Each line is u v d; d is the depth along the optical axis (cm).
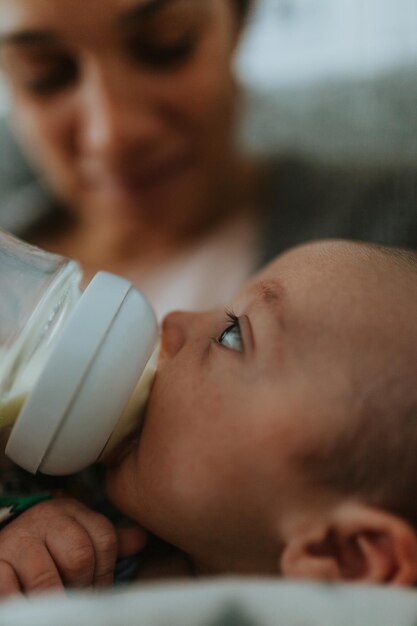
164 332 75
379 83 130
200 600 45
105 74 108
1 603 53
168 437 67
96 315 62
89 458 63
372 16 133
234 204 129
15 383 62
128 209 126
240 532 65
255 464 64
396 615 47
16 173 146
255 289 72
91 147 115
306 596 47
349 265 70
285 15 136
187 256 126
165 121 114
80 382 60
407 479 62
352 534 61
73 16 101
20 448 62
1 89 127
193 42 110
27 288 64
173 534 68
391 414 62
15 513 68
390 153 125
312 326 66
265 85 138
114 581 71
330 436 63
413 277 69
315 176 126
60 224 141
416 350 64
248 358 67
